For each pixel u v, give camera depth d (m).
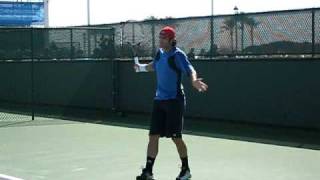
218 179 7.92
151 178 7.75
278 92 12.66
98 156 9.80
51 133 12.86
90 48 17.00
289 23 12.46
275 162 9.15
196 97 14.24
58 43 17.89
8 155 10.02
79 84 17.38
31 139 11.95
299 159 9.41
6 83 19.88
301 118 12.30
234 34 13.48
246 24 13.23
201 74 14.12
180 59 7.59
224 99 13.69
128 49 15.91
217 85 13.81
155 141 7.79
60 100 18.00
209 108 13.99
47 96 18.44
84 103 17.27
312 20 12.09
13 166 8.97
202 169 8.62
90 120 15.35
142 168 8.34
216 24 13.82
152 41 15.16
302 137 11.75
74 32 17.38
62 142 11.48
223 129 13.09
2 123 14.86
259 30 13.00
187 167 7.80
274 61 12.69
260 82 12.98
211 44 13.95
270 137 11.82
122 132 12.88
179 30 14.59
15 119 15.81
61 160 9.46
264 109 12.94
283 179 7.89
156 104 7.76
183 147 7.74
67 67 17.70
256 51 13.06
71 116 16.41
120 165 8.98
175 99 7.66
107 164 9.07
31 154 10.09
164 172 8.38
